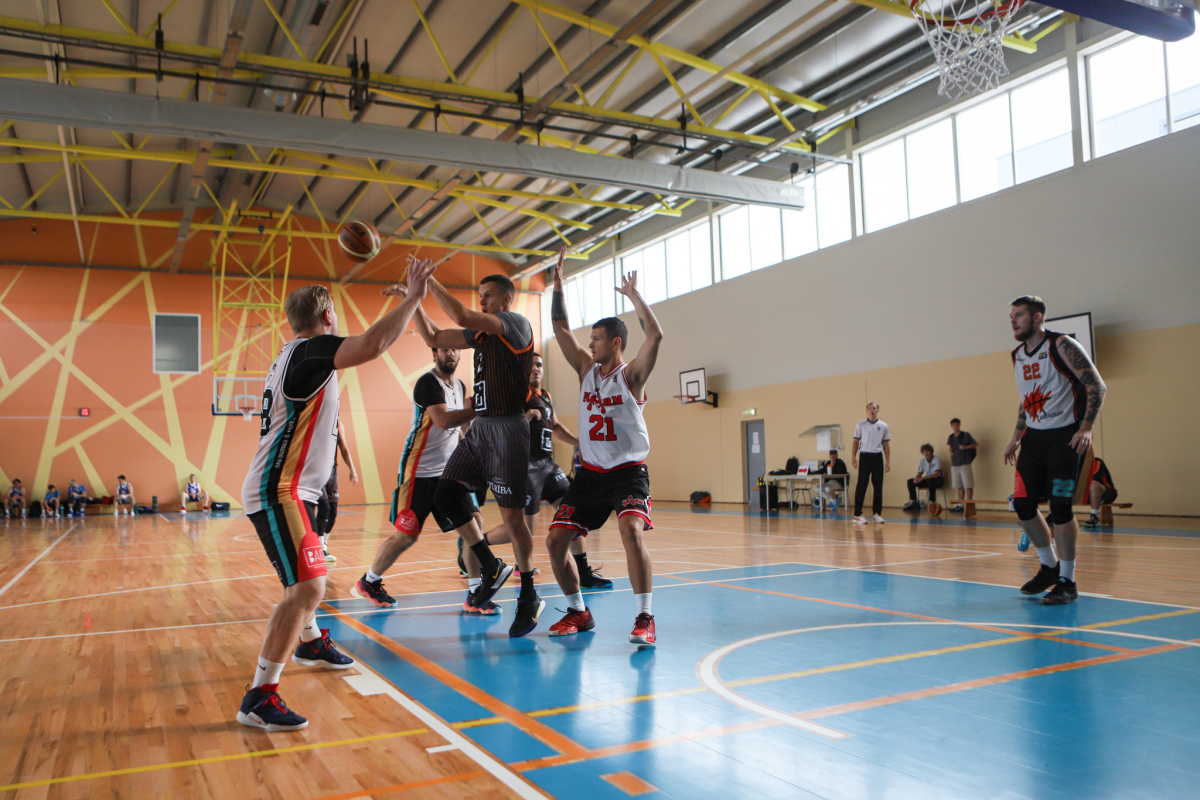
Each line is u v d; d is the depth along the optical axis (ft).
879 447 34.96
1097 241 34.32
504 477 12.51
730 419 54.39
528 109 36.88
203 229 63.52
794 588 16.94
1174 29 20.40
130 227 62.18
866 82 40.73
